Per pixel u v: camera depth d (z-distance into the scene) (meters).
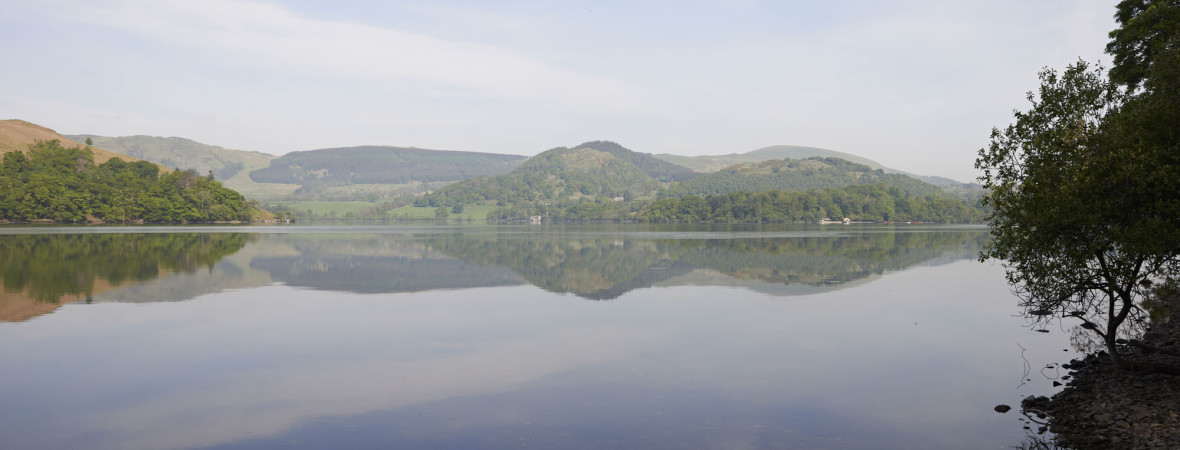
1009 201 16.30
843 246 84.69
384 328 25.92
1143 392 15.25
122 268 49.09
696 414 15.34
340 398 16.64
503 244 92.50
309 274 46.84
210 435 14.05
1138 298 29.20
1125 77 33.66
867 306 31.61
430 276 46.00
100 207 193.50
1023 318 27.70
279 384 17.88
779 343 23.02
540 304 32.59
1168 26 28.92
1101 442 12.69
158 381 18.12
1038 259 16.50
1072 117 16.03
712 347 22.42
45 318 27.59
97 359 20.48
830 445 13.34
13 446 13.39
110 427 14.52
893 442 13.44
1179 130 14.54
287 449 13.29
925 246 84.81
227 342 23.11
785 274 47.19
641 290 38.12
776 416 15.18
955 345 22.48
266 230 161.38
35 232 126.12
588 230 177.00
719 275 46.72
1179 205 13.70
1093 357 19.42
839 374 18.81
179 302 32.66
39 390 17.22
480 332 25.17
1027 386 17.25
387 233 142.25
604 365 19.94
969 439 13.51
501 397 16.73
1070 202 14.60
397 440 13.77
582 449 13.20
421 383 18.00
